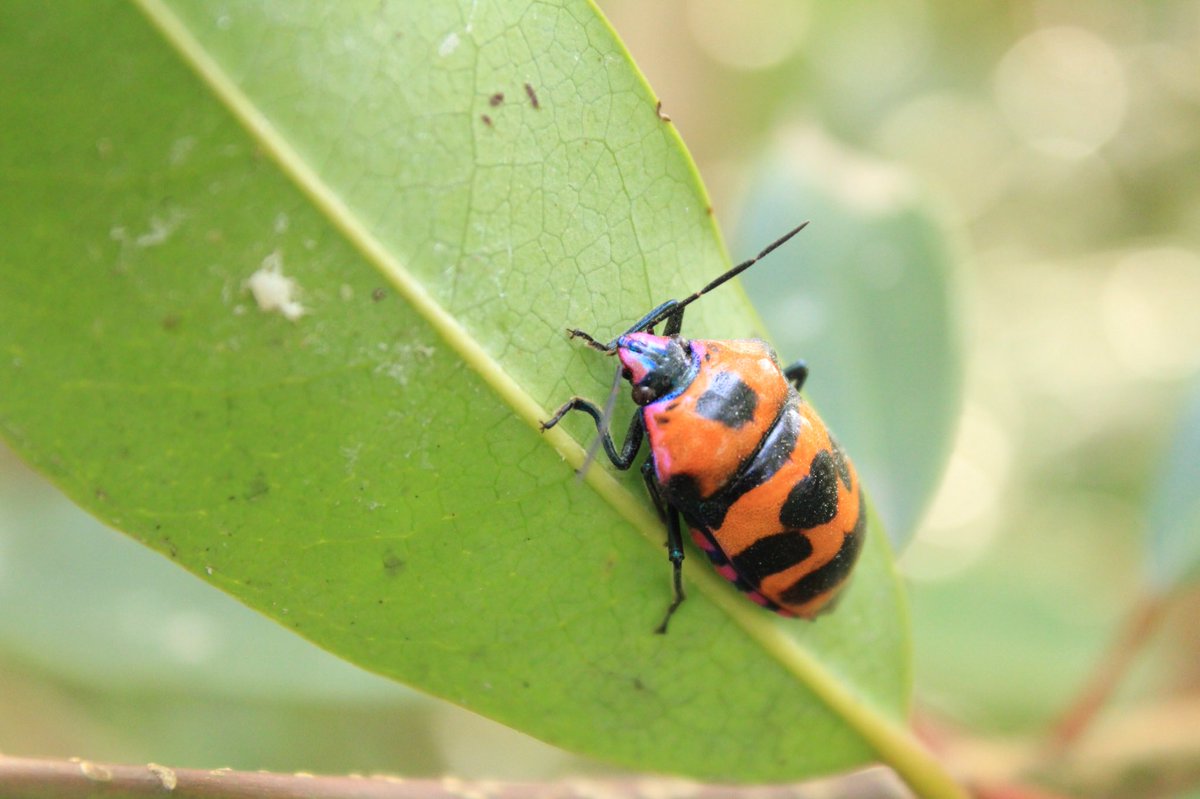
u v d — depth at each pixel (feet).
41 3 0.60
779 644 0.66
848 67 1.60
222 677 0.77
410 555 0.64
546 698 0.65
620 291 0.65
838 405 0.76
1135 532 1.41
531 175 0.64
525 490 0.64
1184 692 0.82
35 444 0.62
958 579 0.88
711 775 0.66
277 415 0.62
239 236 0.62
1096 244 1.79
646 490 0.68
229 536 0.63
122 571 0.78
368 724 1.00
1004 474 1.54
